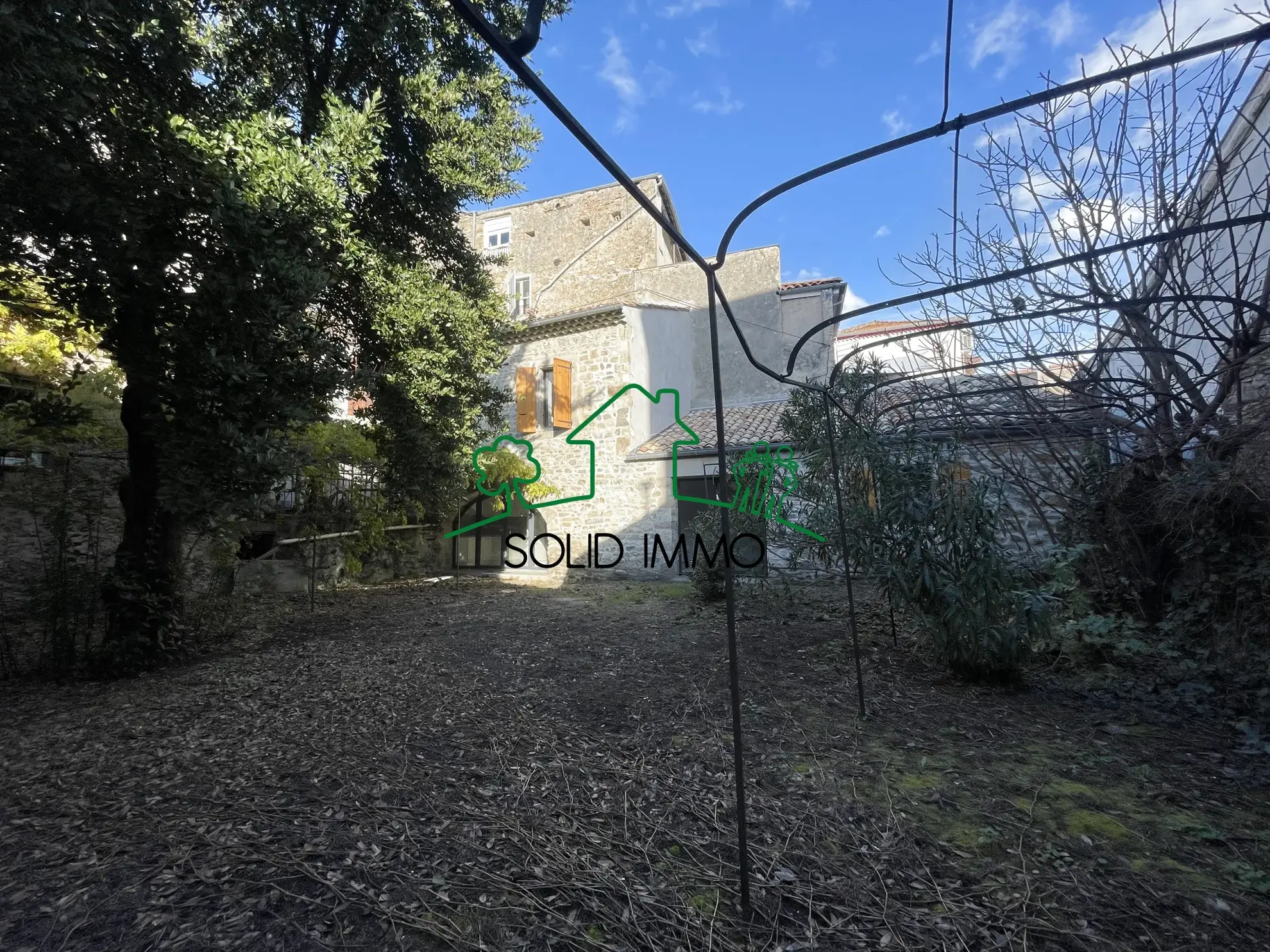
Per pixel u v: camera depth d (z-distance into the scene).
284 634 6.80
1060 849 2.50
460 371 7.48
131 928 2.06
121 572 5.31
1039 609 4.23
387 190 6.65
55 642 5.12
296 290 4.31
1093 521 5.42
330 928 2.07
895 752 3.45
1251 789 2.98
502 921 2.11
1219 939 1.99
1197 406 4.46
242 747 3.62
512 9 6.34
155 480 5.38
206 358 4.10
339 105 5.24
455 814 2.81
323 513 8.82
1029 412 5.07
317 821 2.75
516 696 4.55
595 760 3.40
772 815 2.79
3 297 4.55
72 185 3.54
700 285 13.77
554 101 1.42
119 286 4.15
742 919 2.11
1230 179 4.56
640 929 2.06
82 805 2.92
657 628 6.84
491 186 7.22
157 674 5.25
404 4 5.60
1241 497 4.28
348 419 9.04
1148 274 4.68
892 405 5.56
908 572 4.54
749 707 4.20
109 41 3.66
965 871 2.36
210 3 5.32
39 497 5.29
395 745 3.63
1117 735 3.65
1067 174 4.31
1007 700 4.23
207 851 2.51
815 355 12.75
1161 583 5.12
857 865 2.40
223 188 3.91
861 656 5.27
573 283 15.45
